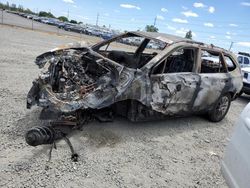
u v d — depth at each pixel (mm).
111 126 4738
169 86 4637
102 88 3924
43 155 3521
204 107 5559
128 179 3371
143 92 4316
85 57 4738
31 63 8844
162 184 3406
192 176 3721
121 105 4586
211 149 4688
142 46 5852
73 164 3449
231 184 2508
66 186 3027
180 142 4719
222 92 5758
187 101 5055
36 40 17422
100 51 5586
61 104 3701
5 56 9312
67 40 22812
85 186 3090
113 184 3221
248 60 13266
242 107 8172
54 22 54844
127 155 3922
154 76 4445
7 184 2883
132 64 5316
